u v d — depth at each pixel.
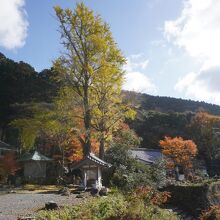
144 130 59.22
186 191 22.84
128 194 18.25
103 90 28.45
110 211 13.81
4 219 12.02
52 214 12.77
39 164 33.34
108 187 23.27
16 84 52.22
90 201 15.47
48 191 22.34
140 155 42.69
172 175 39.72
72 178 29.47
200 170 44.75
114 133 30.22
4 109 48.75
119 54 28.70
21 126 28.70
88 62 28.47
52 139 31.27
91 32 28.73
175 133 57.88
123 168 25.30
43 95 50.19
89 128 27.86
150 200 16.58
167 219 15.33
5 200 17.50
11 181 29.84
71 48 28.72
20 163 33.81
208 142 54.69
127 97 29.08
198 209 21.28
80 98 28.72
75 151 33.00
